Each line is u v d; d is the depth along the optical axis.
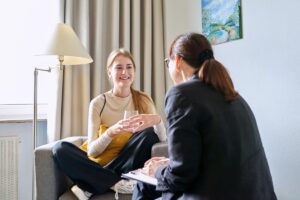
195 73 1.01
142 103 1.99
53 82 2.19
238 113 0.93
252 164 0.90
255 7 1.85
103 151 1.74
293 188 1.66
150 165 1.22
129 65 1.96
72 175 1.54
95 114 1.88
